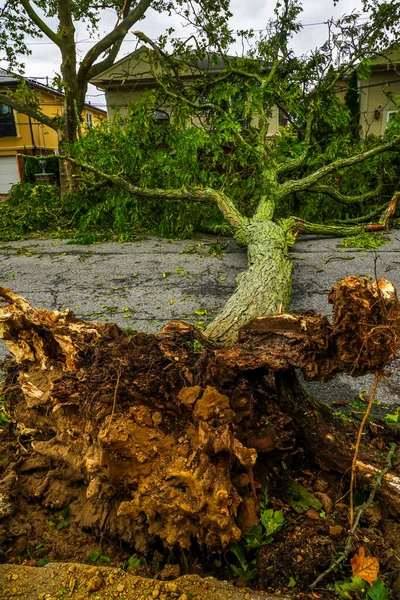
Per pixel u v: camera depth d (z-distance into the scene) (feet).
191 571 4.36
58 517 5.18
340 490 5.06
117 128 20.54
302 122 24.34
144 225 23.72
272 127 40.19
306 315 5.27
